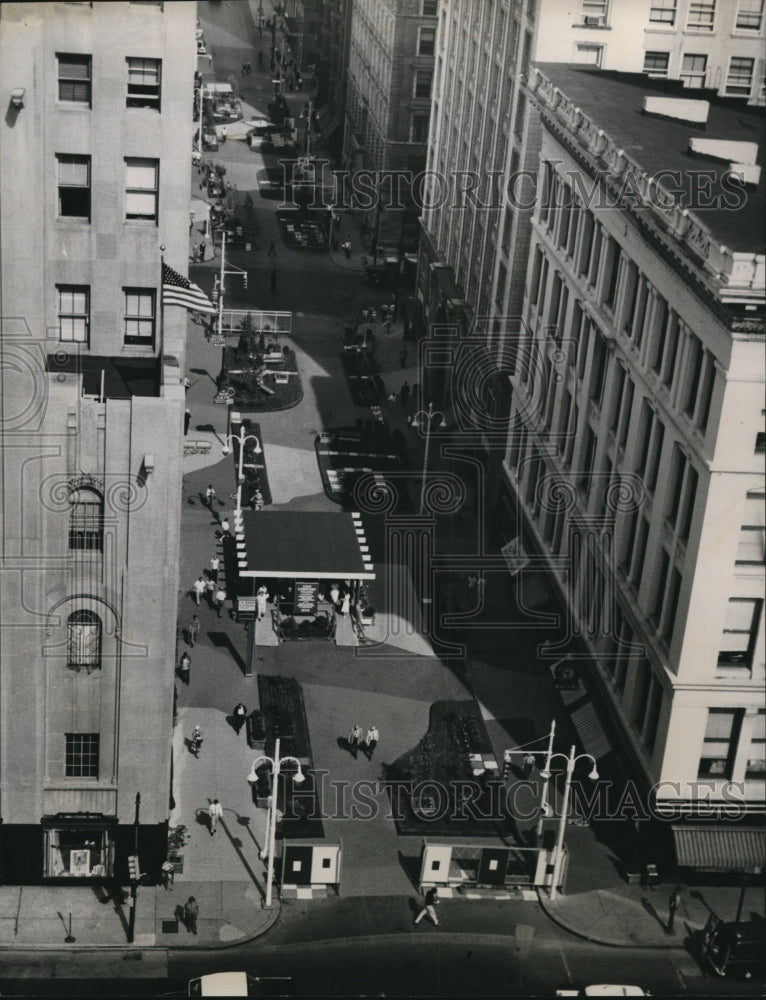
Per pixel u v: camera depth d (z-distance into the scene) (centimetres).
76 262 6316
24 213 6081
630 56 8781
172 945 6975
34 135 6009
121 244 6316
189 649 8538
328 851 7256
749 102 8481
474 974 7119
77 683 6694
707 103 8344
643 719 7806
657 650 7506
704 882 7562
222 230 11638
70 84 6041
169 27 5969
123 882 7131
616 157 7856
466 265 10431
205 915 7106
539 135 9150
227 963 6962
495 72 9819
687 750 7412
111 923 7031
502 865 7400
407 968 7100
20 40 5853
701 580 7038
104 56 5975
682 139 8019
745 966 7150
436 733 8256
